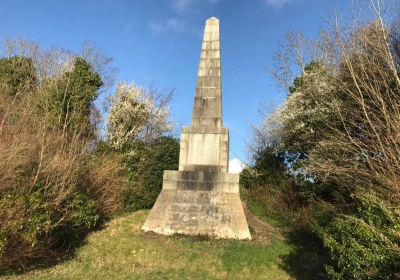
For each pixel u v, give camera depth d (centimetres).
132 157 1947
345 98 1491
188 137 1593
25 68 2553
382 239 741
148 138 2527
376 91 1203
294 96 2086
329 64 1700
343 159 1245
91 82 2261
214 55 1678
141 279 1032
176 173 1531
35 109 1884
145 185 1823
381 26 1340
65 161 1308
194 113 1622
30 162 1181
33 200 1048
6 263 1000
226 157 1560
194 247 1303
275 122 2373
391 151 1009
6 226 970
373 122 1219
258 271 1155
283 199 2052
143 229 1444
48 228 1070
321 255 1276
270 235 1510
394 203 877
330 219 1235
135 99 2545
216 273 1131
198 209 1470
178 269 1144
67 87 2092
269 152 2417
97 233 1393
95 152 2000
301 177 2005
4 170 1057
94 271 1064
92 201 1362
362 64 1250
